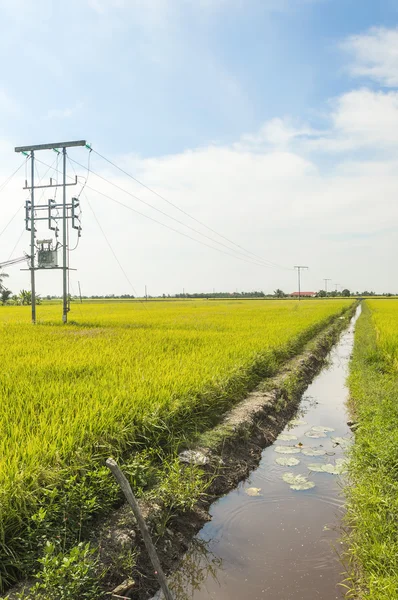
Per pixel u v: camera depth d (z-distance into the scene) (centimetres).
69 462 465
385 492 488
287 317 2614
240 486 596
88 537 411
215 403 777
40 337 1435
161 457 572
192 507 503
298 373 1199
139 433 582
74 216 2134
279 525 494
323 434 797
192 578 412
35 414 579
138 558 411
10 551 360
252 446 710
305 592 385
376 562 383
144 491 500
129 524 437
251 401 873
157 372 821
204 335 1503
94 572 364
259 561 431
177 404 662
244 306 4794
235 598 383
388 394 905
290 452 709
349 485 569
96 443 509
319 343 1816
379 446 585
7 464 424
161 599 384
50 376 798
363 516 456
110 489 461
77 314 3075
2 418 550
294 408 973
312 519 504
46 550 349
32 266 2142
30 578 357
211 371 867
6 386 717
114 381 751
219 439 662
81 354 1034
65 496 414
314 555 436
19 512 383
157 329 1794
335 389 1182
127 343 1270
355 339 2130
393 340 1365
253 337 1456
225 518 512
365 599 356
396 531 416
